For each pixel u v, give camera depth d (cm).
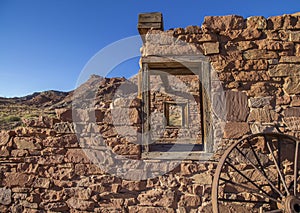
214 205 375
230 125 453
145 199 433
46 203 438
